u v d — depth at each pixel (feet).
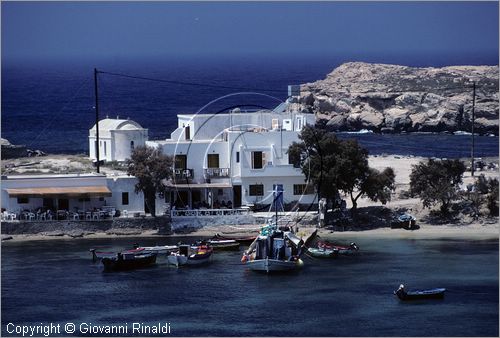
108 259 573.74
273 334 467.52
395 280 552.41
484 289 535.19
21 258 602.03
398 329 474.49
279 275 568.00
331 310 501.97
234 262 599.57
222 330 473.26
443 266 578.66
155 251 602.44
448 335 465.88
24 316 498.28
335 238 648.38
